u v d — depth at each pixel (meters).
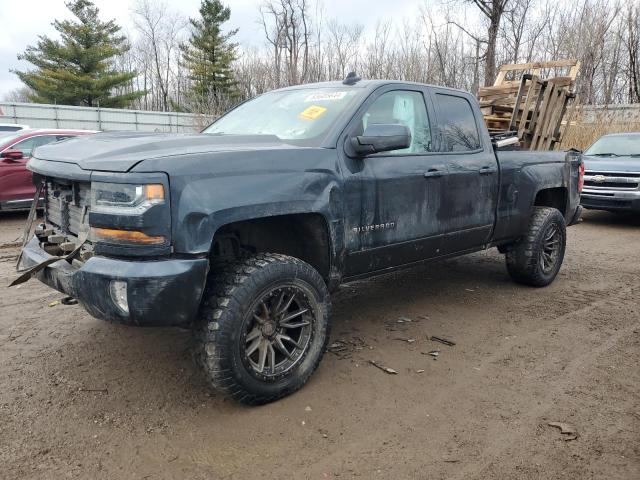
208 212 2.73
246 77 30.64
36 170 3.28
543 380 3.41
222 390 2.89
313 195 3.20
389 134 3.31
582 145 13.84
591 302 5.01
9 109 24.88
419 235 3.98
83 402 3.09
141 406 3.06
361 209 3.53
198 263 2.73
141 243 2.65
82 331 4.12
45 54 36.66
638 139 10.23
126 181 2.63
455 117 4.45
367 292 5.26
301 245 3.52
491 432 2.82
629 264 6.62
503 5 20.69
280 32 30.53
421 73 20.98
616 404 3.11
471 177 4.38
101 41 38.06
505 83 10.20
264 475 2.47
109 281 2.66
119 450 2.65
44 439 2.73
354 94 3.74
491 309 4.78
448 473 2.49
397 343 3.98
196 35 41.59
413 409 3.05
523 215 5.00
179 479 2.45
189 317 2.76
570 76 10.06
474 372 3.52
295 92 4.22
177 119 29.25
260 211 2.94
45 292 5.07
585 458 2.60
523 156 5.02
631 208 9.06
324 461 2.58
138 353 3.75
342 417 2.96
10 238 7.71
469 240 4.52
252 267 2.96
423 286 5.48
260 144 3.26
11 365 3.54
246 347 2.98
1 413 2.95
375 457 2.61
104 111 27.28
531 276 5.26
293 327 3.16
